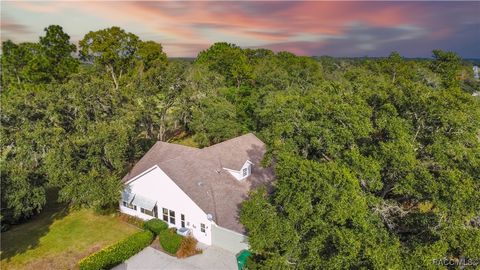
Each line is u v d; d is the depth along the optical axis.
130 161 32.75
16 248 23.53
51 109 31.95
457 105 18.50
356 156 16.30
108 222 27.11
